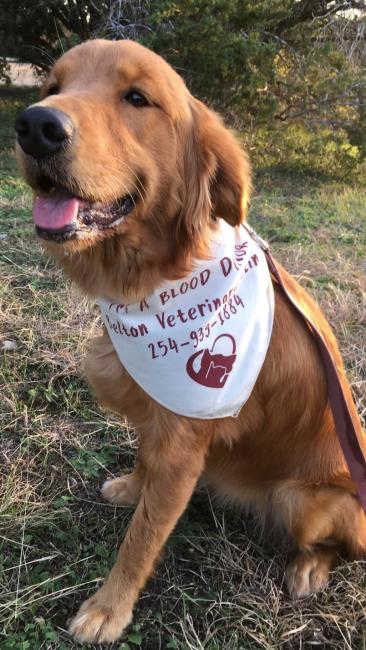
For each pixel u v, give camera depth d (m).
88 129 0.48
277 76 2.77
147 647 0.59
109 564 0.65
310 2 2.79
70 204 0.50
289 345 0.63
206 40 2.35
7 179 1.95
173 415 0.59
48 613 0.60
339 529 0.67
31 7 2.85
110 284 0.59
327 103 2.79
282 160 2.95
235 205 0.59
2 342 0.96
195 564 0.68
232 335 0.59
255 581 0.66
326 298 1.24
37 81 4.18
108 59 0.53
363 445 0.69
